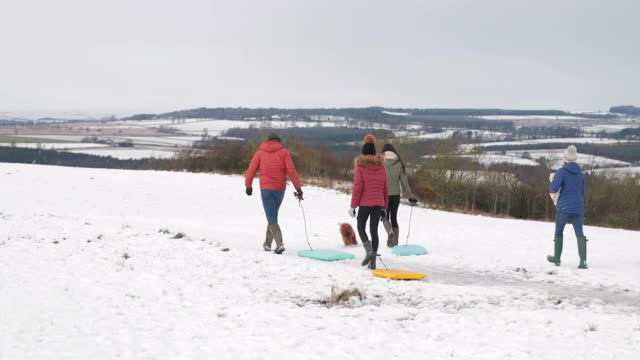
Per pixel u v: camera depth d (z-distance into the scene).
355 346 5.34
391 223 12.36
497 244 13.57
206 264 8.96
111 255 9.20
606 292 8.55
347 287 7.26
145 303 6.67
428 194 45.25
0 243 9.67
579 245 10.48
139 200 20.31
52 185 21.72
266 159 10.61
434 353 5.18
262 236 13.59
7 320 5.69
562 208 10.52
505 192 47.19
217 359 4.89
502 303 7.45
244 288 7.72
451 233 15.65
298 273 8.74
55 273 7.80
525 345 5.44
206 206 20.11
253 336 5.57
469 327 6.10
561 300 7.77
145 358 4.86
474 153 45.00
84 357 4.83
